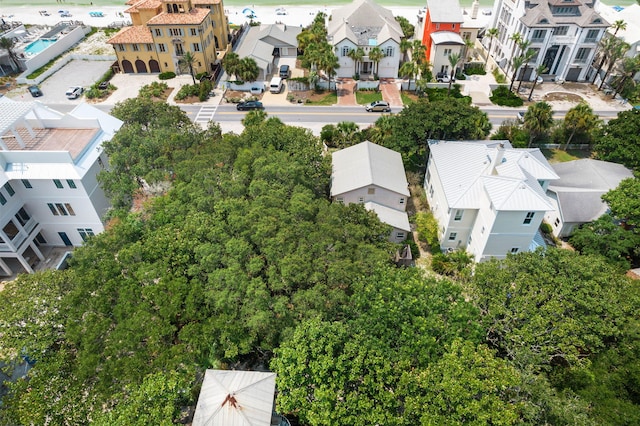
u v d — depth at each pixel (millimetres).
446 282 30516
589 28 73688
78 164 42906
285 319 29203
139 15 83625
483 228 41344
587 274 31172
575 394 26719
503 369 25094
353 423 24781
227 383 26750
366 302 28875
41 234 46281
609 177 49469
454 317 27938
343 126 58875
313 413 24766
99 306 29328
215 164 42906
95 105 73625
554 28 74438
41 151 41250
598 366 27984
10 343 28531
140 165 42719
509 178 39688
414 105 55156
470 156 46625
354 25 86562
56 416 26172
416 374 25328
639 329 28016
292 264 30734
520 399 25438
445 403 23906
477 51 93188
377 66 80688
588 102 74000
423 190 54188
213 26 88250
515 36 76000
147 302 29469
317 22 94438
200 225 34625
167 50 79938
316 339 26484
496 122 68375
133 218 36688
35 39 96625
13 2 139000
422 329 26438
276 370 27297
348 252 33438
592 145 61969
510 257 34250
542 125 58250
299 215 36219
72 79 82750
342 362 25656
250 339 28500
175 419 26172
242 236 33781
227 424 24750
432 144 50969
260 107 72875
